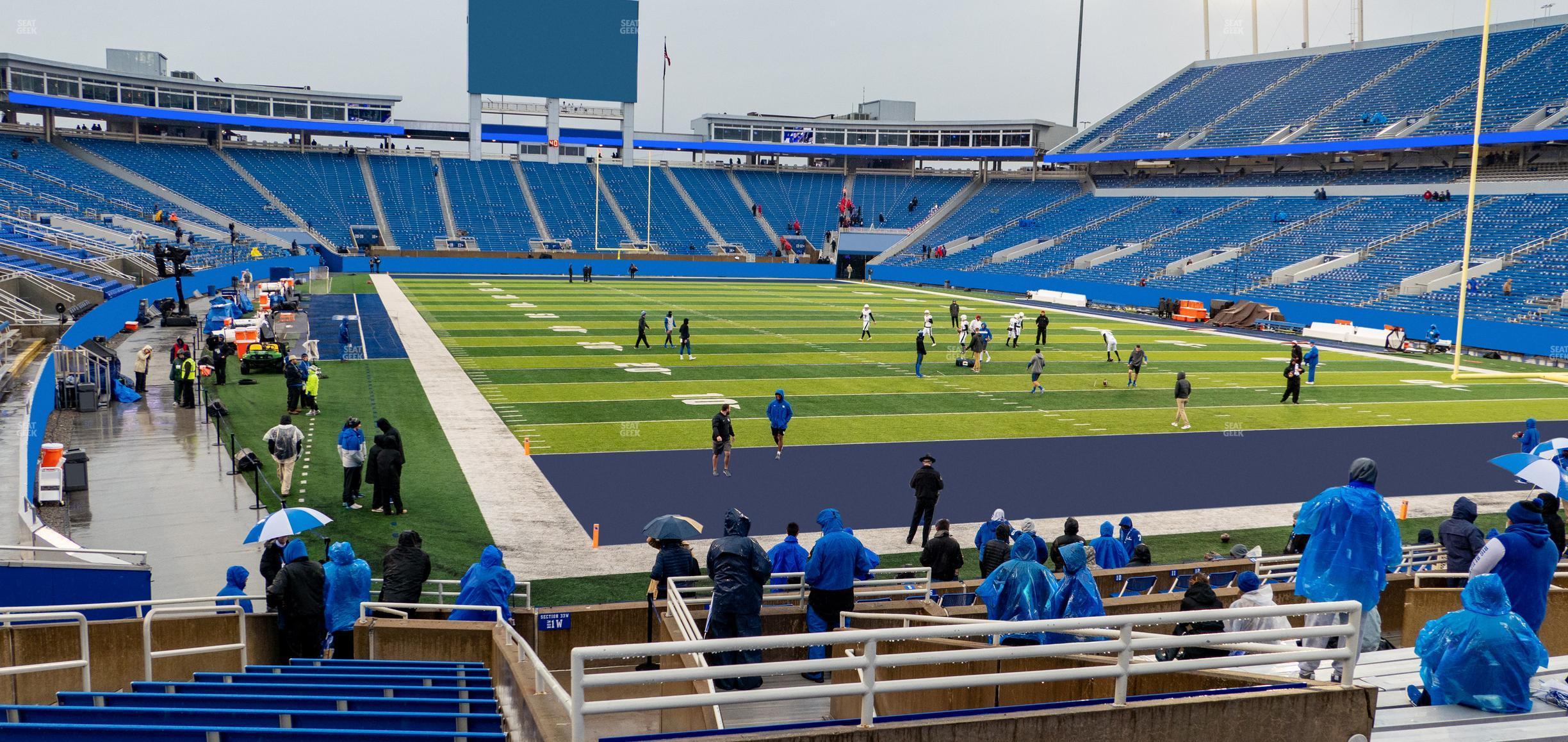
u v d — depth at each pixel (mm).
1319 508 6742
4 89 68125
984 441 23625
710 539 16391
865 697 4840
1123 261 65500
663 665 8367
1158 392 30609
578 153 94438
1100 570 12383
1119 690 5188
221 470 18969
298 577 9414
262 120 81500
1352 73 71688
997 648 4996
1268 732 5355
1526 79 60000
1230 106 75688
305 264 68625
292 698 6246
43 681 8758
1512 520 7277
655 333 42312
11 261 34938
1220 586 12719
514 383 30016
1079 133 83688
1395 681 6840
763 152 95375
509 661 6973
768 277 80625
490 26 84000
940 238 83312
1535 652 6121
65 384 24359
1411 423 26953
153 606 9453
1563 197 53062
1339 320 48281
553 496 18438
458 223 80062
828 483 19781
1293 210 64562
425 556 10695
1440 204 57875
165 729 5375
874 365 34906
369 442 21922
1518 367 38719
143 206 66438
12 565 11023
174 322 38625
